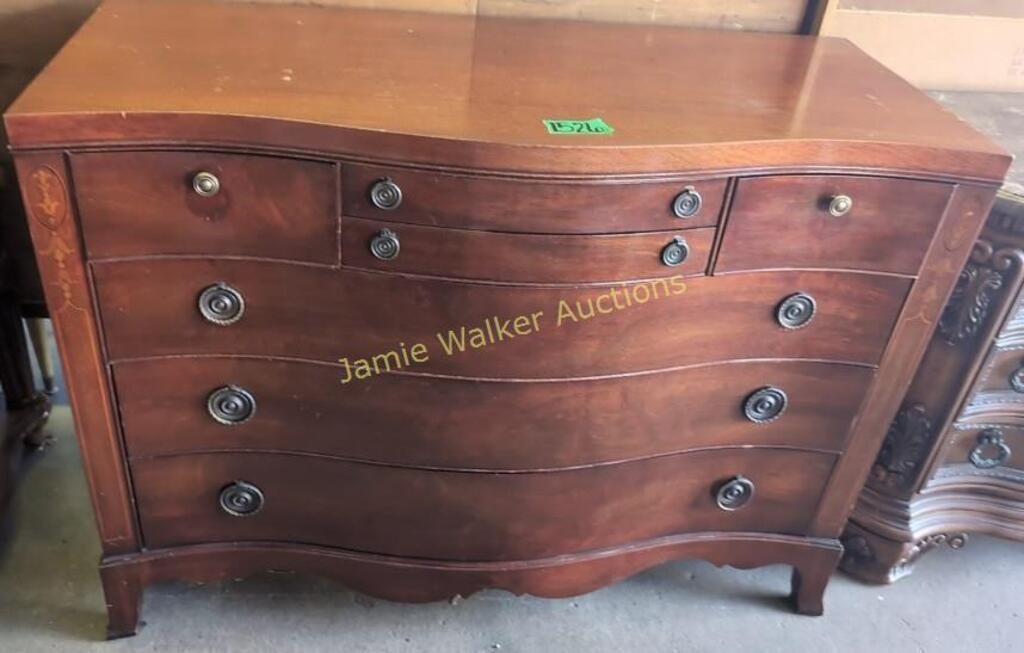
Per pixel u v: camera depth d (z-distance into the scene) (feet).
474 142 3.35
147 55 3.79
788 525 5.01
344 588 5.29
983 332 4.70
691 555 5.03
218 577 4.72
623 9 5.12
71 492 5.68
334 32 4.40
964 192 3.92
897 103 4.25
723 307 4.09
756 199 3.79
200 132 3.34
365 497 4.45
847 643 5.28
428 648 4.99
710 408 4.43
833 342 4.33
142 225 3.55
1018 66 5.78
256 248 3.67
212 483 4.37
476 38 4.58
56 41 4.75
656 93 4.06
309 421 4.18
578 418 4.24
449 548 4.64
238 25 4.32
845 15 5.46
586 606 5.34
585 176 3.49
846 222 3.94
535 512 4.53
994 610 5.60
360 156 3.41
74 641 4.80
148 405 4.04
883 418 4.61
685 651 5.13
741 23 5.27
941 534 5.44
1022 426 5.23
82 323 3.75
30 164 3.31
